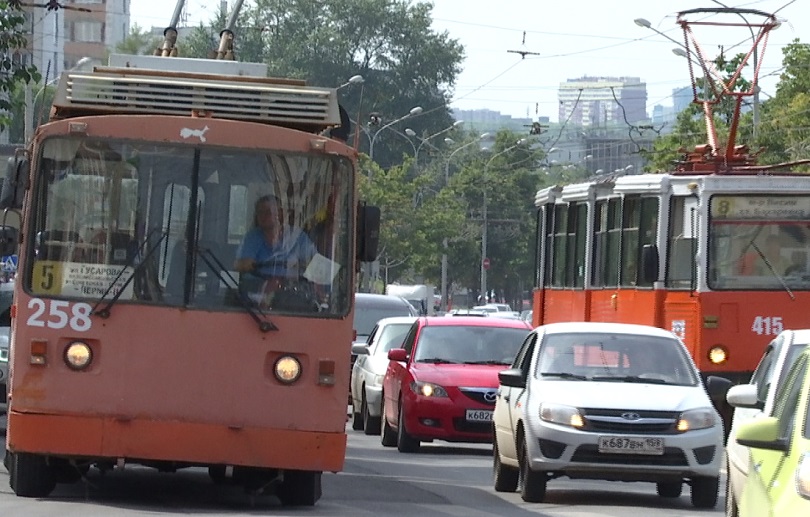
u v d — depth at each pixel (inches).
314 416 1232.2
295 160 1250.6
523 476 1525.6
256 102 1282.0
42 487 1311.5
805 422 845.2
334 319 1238.9
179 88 1278.3
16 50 2326.5
